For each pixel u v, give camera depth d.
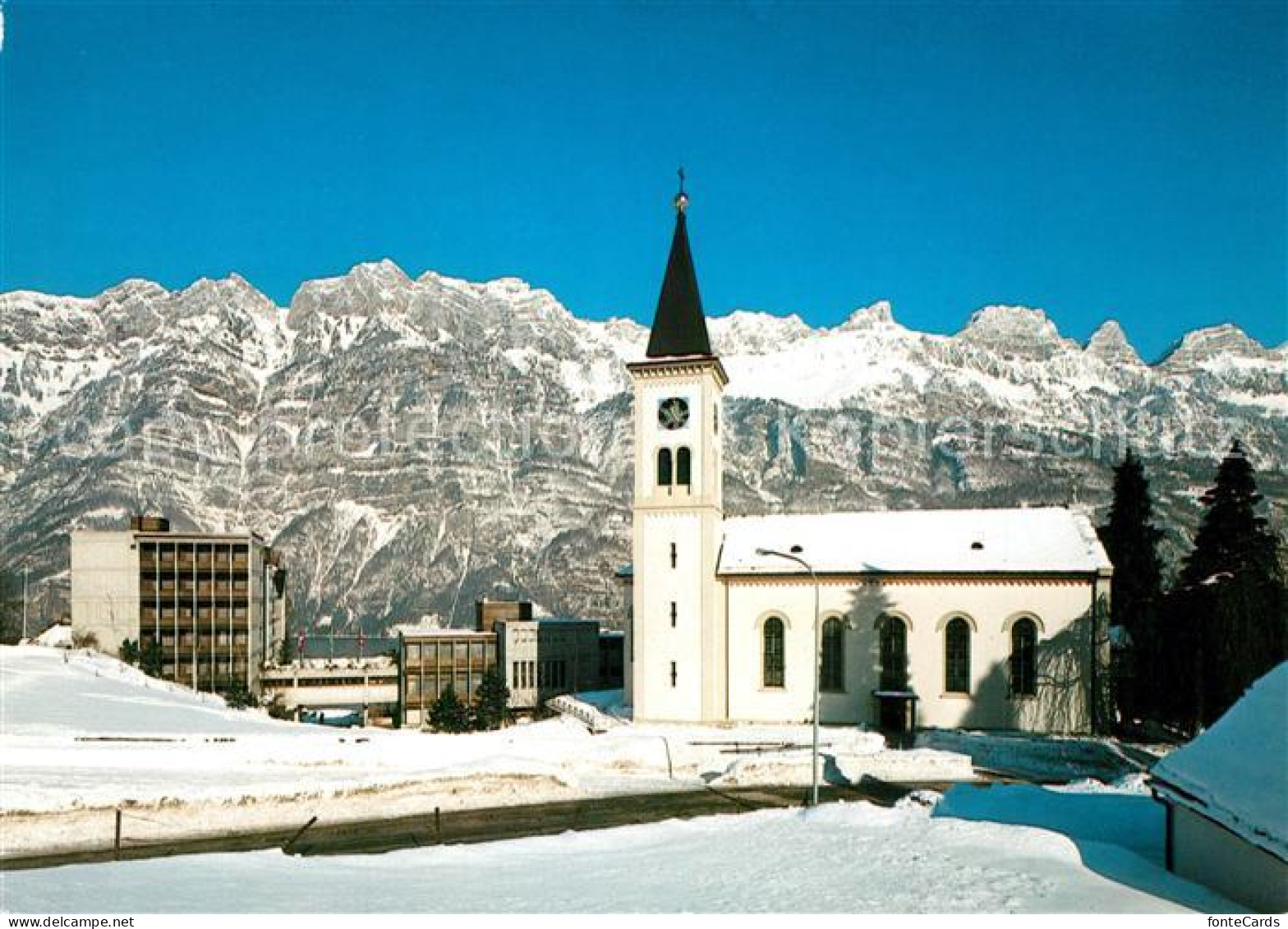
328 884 27.78
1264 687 28.67
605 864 31.16
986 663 67.50
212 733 64.88
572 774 51.97
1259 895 23.36
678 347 73.81
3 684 74.81
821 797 49.97
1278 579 62.06
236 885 27.17
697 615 71.38
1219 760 26.62
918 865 28.41
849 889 26.16
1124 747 61.06
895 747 64.62
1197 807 25.38
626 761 57.12
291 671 129.00
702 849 33.03
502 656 119.12
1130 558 84.00
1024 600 66.94
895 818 35.78
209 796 42.28
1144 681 65.06
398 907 24.64
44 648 97.75
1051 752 59.19
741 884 27.30
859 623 69.94
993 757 59.59
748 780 53.19
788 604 71.06
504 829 42.09
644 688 71.75
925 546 70.94
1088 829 34.47
